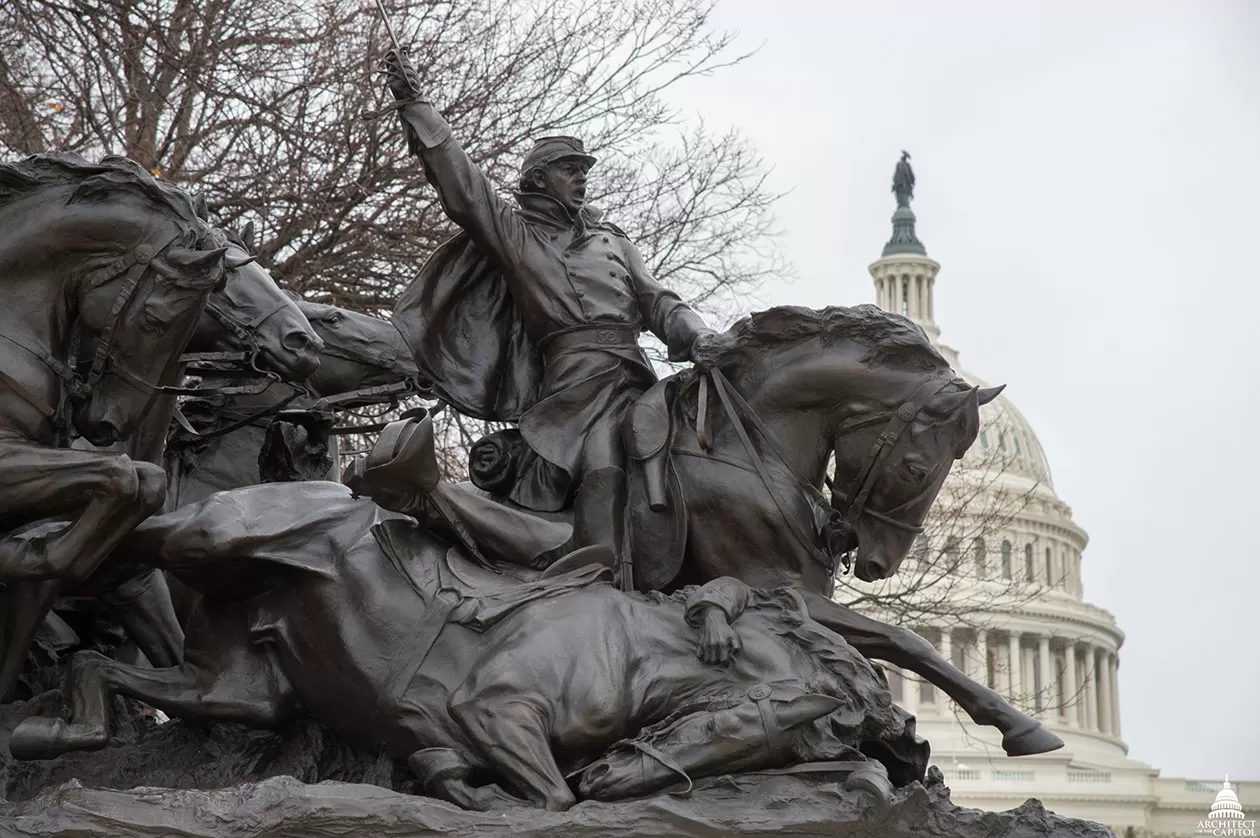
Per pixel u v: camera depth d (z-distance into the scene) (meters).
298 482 9.88
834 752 8.74
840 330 9.77
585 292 10.23
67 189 9.19
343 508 9.60
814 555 9.73
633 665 8.91
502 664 8.82
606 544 9.63
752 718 8.64
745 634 9.02
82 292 9.10
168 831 8.17
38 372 9.04
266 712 9.41
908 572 25.80
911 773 9.16
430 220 21.09
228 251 10.24
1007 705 9.53
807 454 9.78
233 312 10.02
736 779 8.65
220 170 21.72
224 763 9.49
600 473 9.78
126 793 8.27
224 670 9.51
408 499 9.23
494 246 10.21
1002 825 8.66
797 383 9.73
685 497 9.73
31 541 8.94
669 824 8.40
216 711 9.41
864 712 8.88
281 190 20.56
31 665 10.41
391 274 21.16
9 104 20.44
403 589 9.22
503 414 10.56
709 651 8.88
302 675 9.33
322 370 10.77
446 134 10.19
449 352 10.61
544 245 10.30
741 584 9.25
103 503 8.81
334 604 9.22
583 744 8.72
